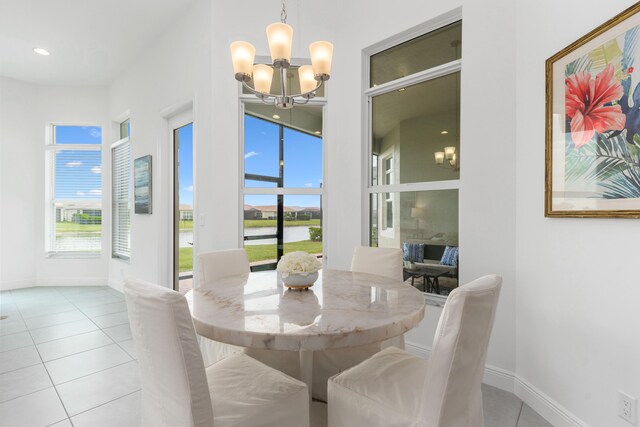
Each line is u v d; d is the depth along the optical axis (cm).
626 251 138
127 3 309
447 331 105
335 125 306
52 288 474
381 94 289
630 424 136
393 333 118
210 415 102
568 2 167
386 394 120
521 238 201
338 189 304
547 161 176
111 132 488
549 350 179
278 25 164
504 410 187
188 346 97
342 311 130
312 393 193
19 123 474
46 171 493
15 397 198
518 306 203
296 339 107
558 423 170
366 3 285
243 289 166
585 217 155
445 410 106
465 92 227
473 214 223
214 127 292
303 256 165
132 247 422
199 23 306
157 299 96
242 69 173
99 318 343
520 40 203
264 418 112
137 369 234
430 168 258
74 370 231
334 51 306
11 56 404
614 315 143
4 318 343
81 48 387
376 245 293
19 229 475
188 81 322
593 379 152
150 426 115
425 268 260
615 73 141
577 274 161
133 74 421
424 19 249
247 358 147
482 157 220
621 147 138
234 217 296
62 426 171
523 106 200
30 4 306
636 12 131
